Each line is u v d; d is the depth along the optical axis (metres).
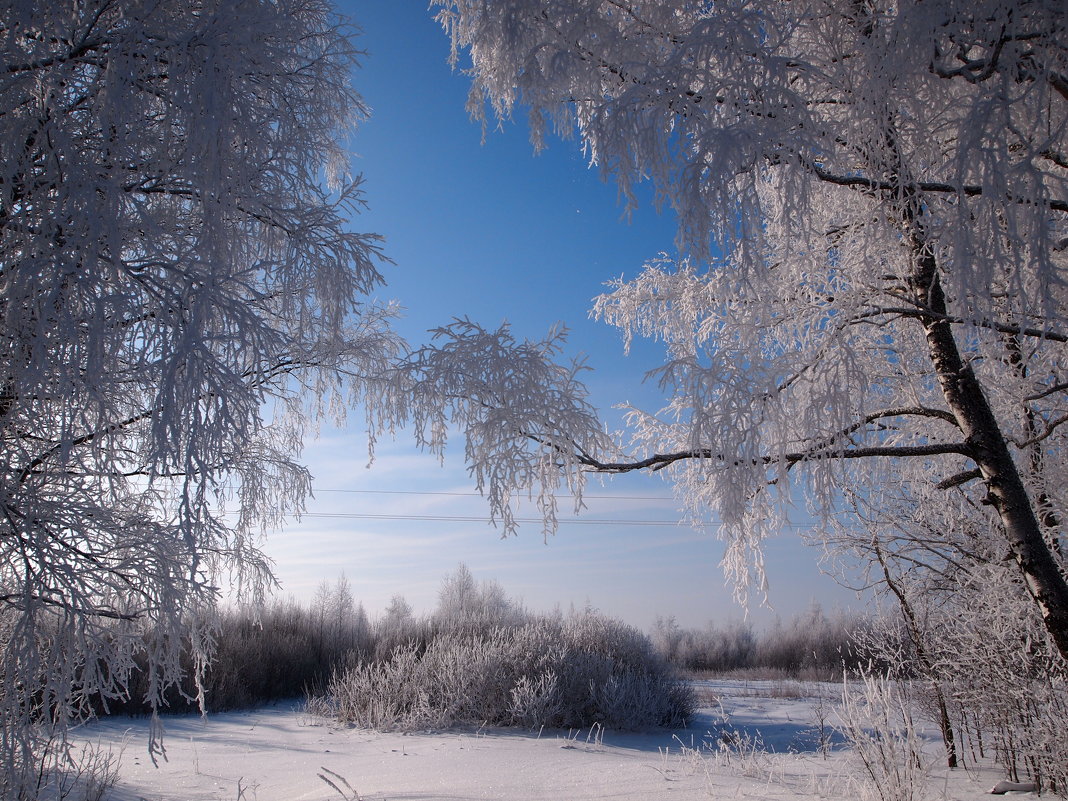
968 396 3.25
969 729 6.14
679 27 2.80
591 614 14.53
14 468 2.89
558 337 3.11
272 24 3.14
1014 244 1.85
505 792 5.71
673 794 5.36
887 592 5.88
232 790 6.28
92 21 2.77
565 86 2.82
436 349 3.00
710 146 2.07
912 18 1.99
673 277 4.50
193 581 2.69
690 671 32.44
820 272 3.74
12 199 2.75
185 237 3.02
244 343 2.74
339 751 8.84
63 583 2.87
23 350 2.69
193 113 2.71
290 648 18.16
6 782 2.80
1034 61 2.01
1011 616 4.73
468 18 3.36
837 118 2.94
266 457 4.98
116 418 3.02
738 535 3.63
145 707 12.50
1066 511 3.76
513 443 2.97
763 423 2.94
